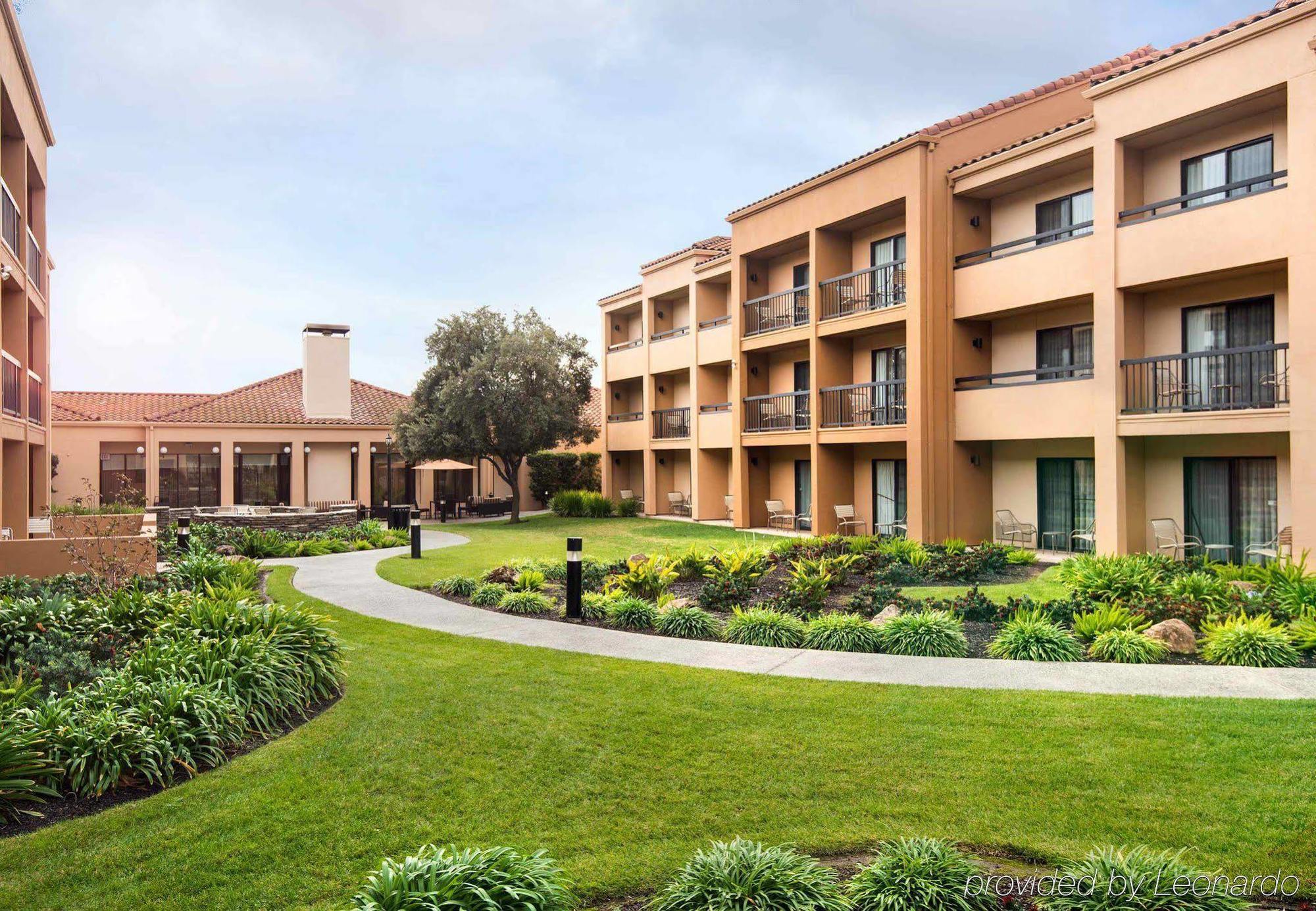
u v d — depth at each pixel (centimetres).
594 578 1352
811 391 2067
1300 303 1179
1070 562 1253
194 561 1319
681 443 2733
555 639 932
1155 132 1407
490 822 454
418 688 716
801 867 376
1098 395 1473
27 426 1559
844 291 2066
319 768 530
